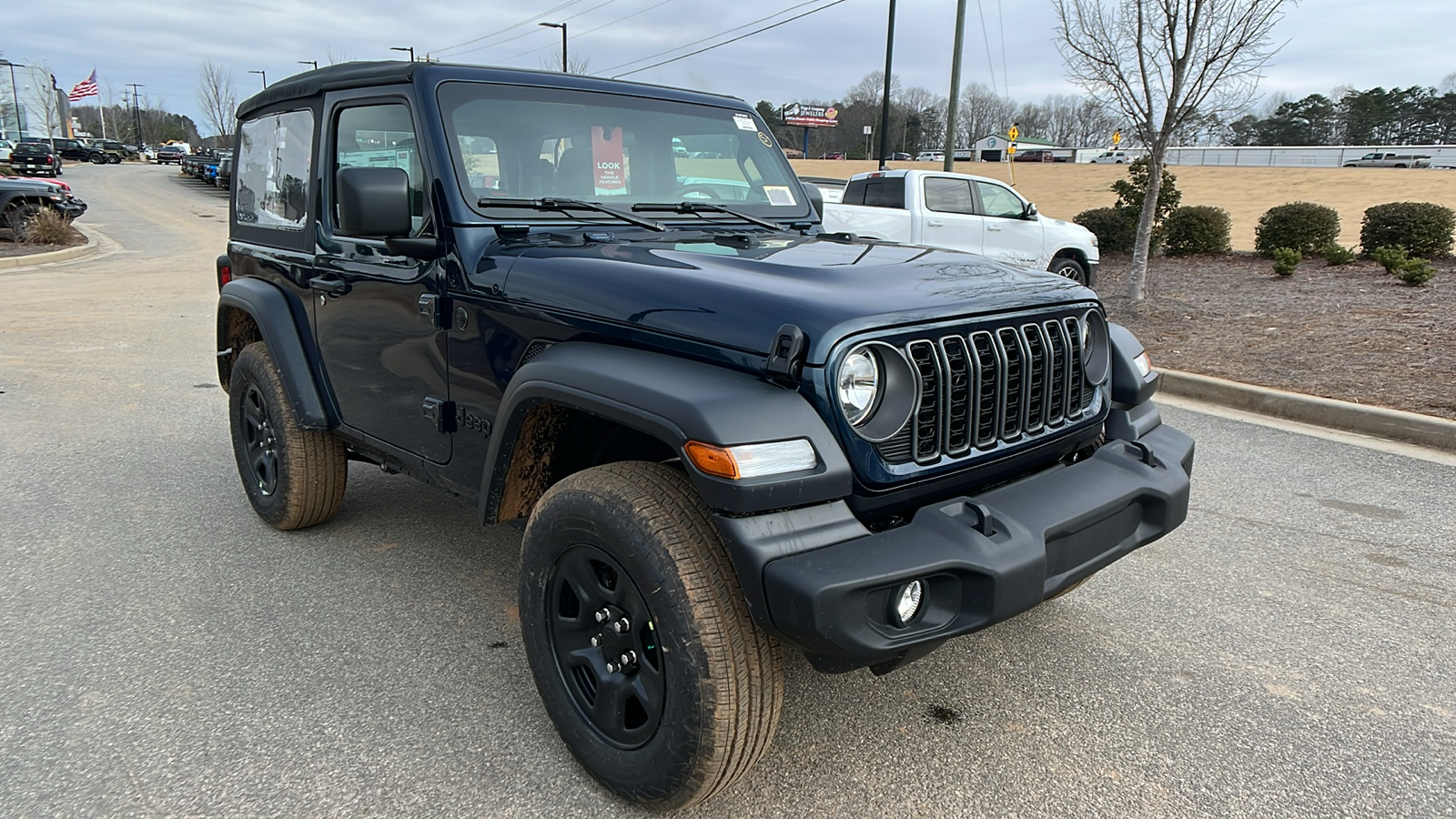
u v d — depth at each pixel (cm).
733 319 211
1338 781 247
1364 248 1383
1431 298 982
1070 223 1238
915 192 1098
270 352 370
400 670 297
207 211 2883
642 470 222
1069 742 264
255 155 409
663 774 215
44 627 322
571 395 221
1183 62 995
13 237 1766
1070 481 241
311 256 351
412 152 293
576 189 309
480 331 270
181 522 425
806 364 201
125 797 232
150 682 288
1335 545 409
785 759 253
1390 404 605
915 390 212
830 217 1091
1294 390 652
